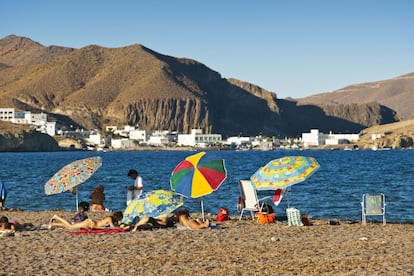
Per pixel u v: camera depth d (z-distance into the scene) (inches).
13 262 642.2
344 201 1599.4
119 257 661.9
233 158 6756.9
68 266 614.9
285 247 713.6
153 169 3828.7
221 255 664.4
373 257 633.6
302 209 1425.9
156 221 905.5
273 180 933.8
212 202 1571.1
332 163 4692.4
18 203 1642.5
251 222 1010.7
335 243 738.8
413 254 648.4
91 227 888.9
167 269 593.0
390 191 1911.9
